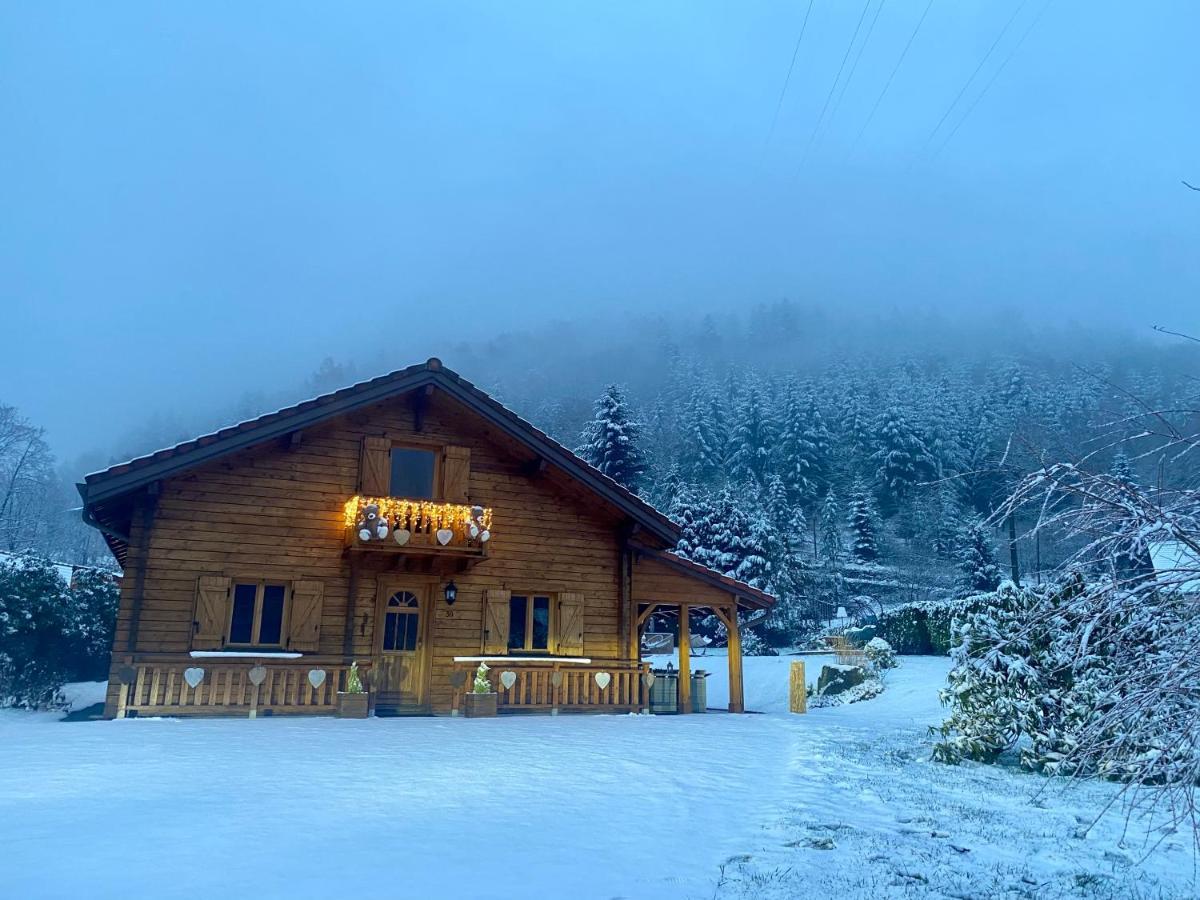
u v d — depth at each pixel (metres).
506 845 6.82
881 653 27.75
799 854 7.01
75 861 5.89
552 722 15.30
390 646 16.98
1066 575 4.51
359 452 17.19
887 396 101.50
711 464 84.50
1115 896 6.35
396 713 16.69
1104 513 4.31
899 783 10.34
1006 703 11.68
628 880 6.11
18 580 16.72
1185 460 4.17
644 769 10.48
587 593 18.58
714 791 9.41
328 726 13.48
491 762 10.47
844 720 17.95
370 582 16.86
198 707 14.69
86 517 15.43
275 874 5.80
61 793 7.98
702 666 32.84
